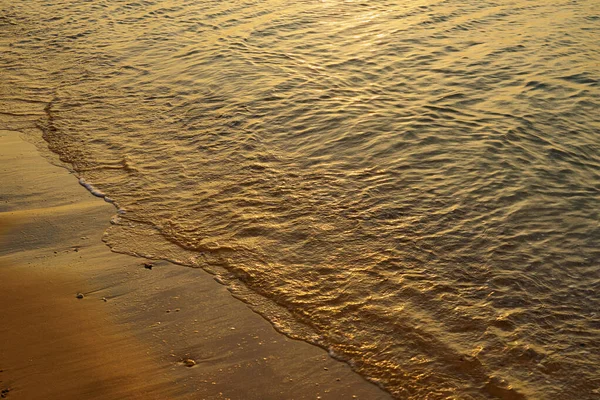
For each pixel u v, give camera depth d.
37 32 12.63
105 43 11.88
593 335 5.04
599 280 5.63
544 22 12.19
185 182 7.41
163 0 14.21
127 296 5.55
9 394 4.44
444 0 13.58
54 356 4.82
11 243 6.30
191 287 5.70
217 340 5.05
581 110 8.82
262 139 8.23
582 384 4.59
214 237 6.41
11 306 5.37
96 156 8.05
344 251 6.09
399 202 6.80
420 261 5.91
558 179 7.19
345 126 8.43
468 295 5.47
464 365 4.77
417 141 8.01
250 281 5.77
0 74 10.71
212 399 4.48
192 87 9.84
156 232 6.53
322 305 5.44
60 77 10.50
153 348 4.94
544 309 5.30
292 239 6.31
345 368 4.80
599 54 10.66
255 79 9.94
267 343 5.04
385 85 9.67
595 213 6.57
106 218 6.76
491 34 11.62
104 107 9.38
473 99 9.18
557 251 6.00
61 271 5.87
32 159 8.01
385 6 13.25
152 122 8.88
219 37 11.80
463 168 7.40
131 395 4.48
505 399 4.49
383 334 5.10
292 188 7.16
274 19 12.62
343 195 6.98
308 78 9.93
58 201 7.08
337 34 11.74
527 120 8.54
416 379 4.68
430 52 10.84
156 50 11.40
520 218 6.48
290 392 4.57
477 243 6.12
